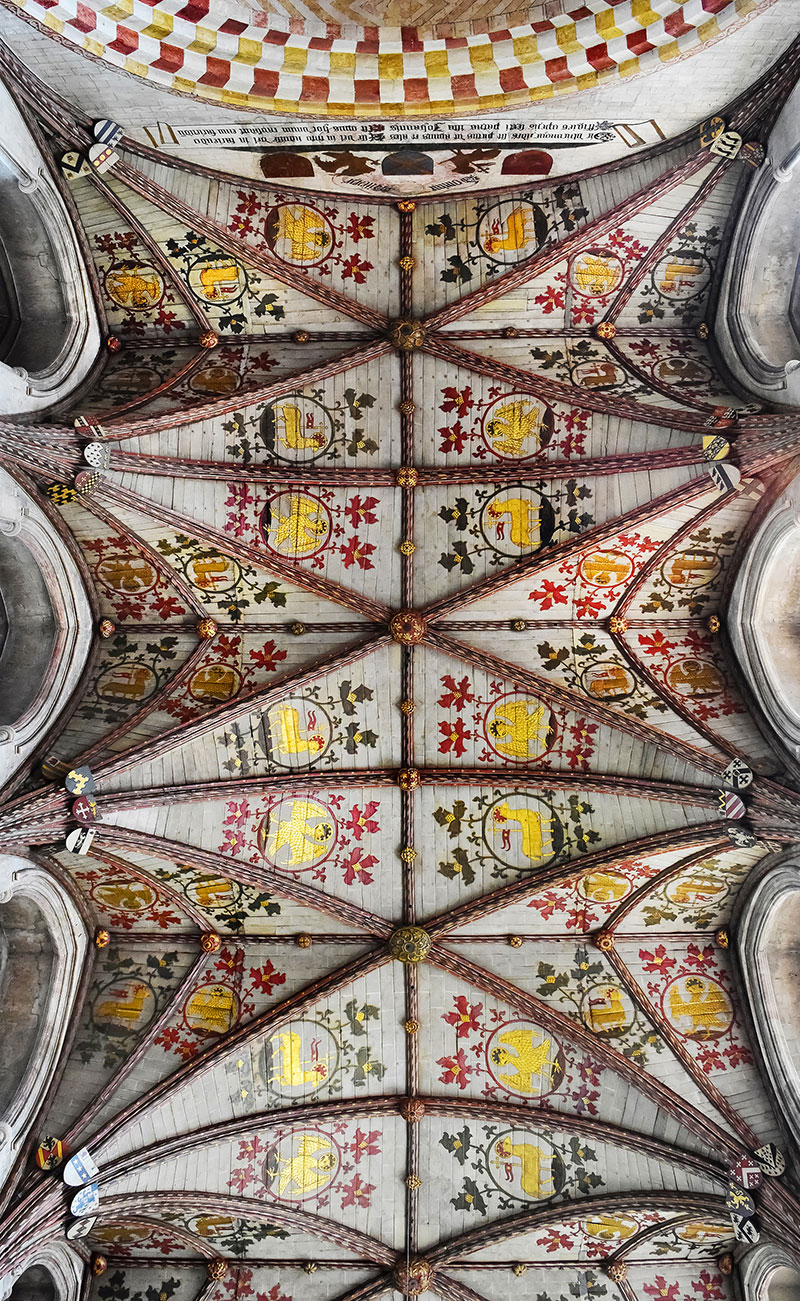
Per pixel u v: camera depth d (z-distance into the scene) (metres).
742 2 11.33
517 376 14.41
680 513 13.96
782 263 13.42
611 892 14.86
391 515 14.90
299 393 14.55
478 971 14.95
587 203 13.82
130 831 13.70
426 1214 14.75
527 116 12.66
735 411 13.17
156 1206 13.47
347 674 15.02
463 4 12.52
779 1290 13.86
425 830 15.23
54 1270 13.21
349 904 14.97
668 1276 14.53
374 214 14.22
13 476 12.58
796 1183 13.19
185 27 11.99
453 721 15.16
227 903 14.89
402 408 14.62
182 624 14.95
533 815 15.09
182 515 14.03
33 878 12.96
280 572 14.65
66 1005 13.76
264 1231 14.45
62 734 13.66
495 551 14.79
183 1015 14.59
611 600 14.84
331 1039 14.96
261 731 14.86
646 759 14.52
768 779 13.47
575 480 14.47
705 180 13.36
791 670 13.81
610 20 12.00
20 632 13.66
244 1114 14.41
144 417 13.49
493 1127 14.94
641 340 14.60
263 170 13.60
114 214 13.54
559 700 14.84
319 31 12.46
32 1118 12.93
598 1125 14.47
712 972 14.84
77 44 11.65
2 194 12.58
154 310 14.47
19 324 13.55
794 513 12.87
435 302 14.46
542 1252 14.66
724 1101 14.00
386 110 12.49
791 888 13.41
